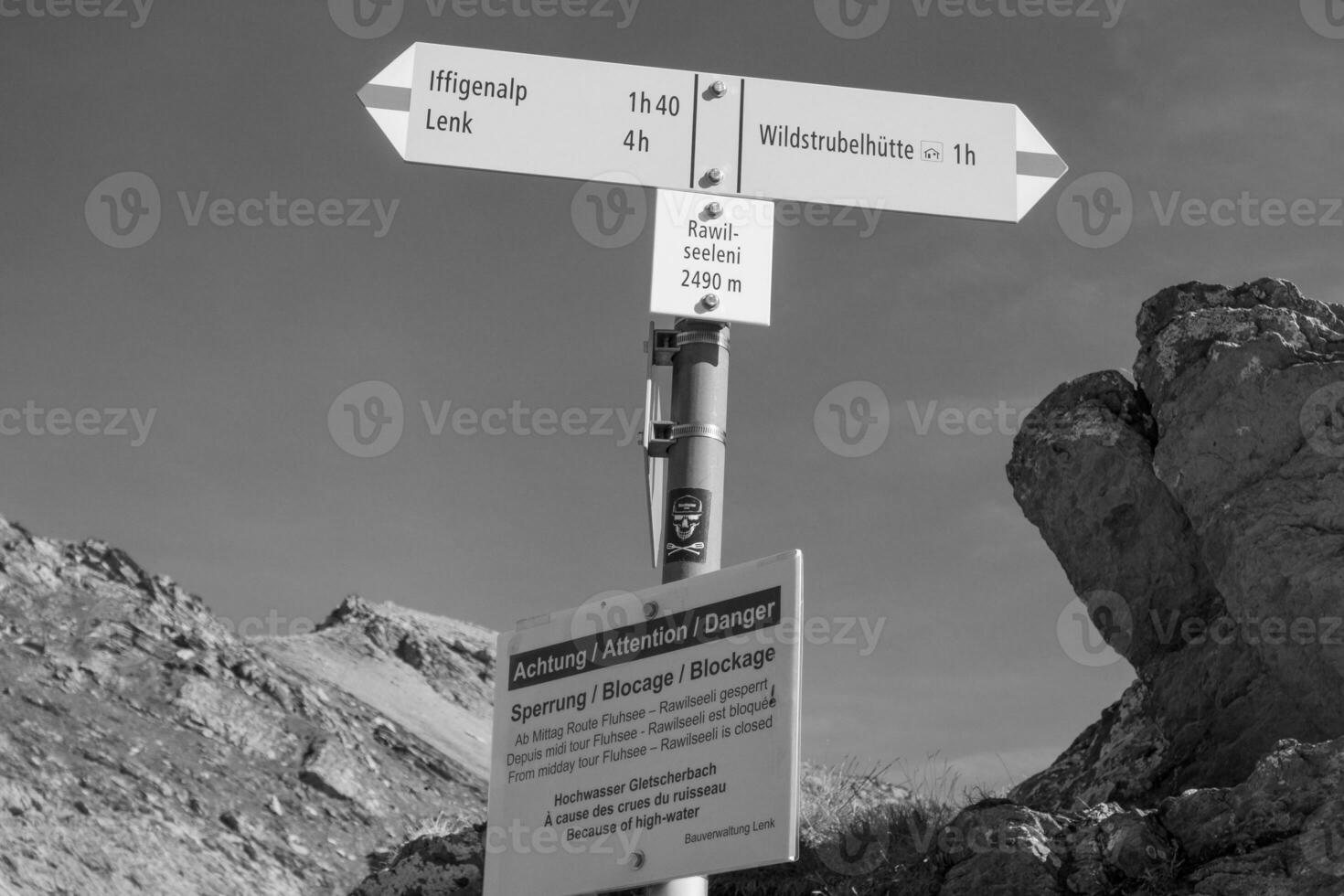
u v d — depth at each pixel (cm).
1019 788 460
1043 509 446
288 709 1184
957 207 340
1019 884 380
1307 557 400
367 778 1100
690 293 334
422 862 446
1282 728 405
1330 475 404
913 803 430
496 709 332
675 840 315
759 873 416
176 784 970
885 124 342
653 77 341
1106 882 376
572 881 319
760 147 339
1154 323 444
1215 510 415
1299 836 364
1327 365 410
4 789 873
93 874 825
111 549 1333
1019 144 344
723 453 336
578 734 325
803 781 450
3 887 771
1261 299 433
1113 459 434
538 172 336
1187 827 377
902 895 395
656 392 339
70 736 986
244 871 895
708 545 332
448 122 337
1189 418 420
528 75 339
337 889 909
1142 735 438
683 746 318
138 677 1123
